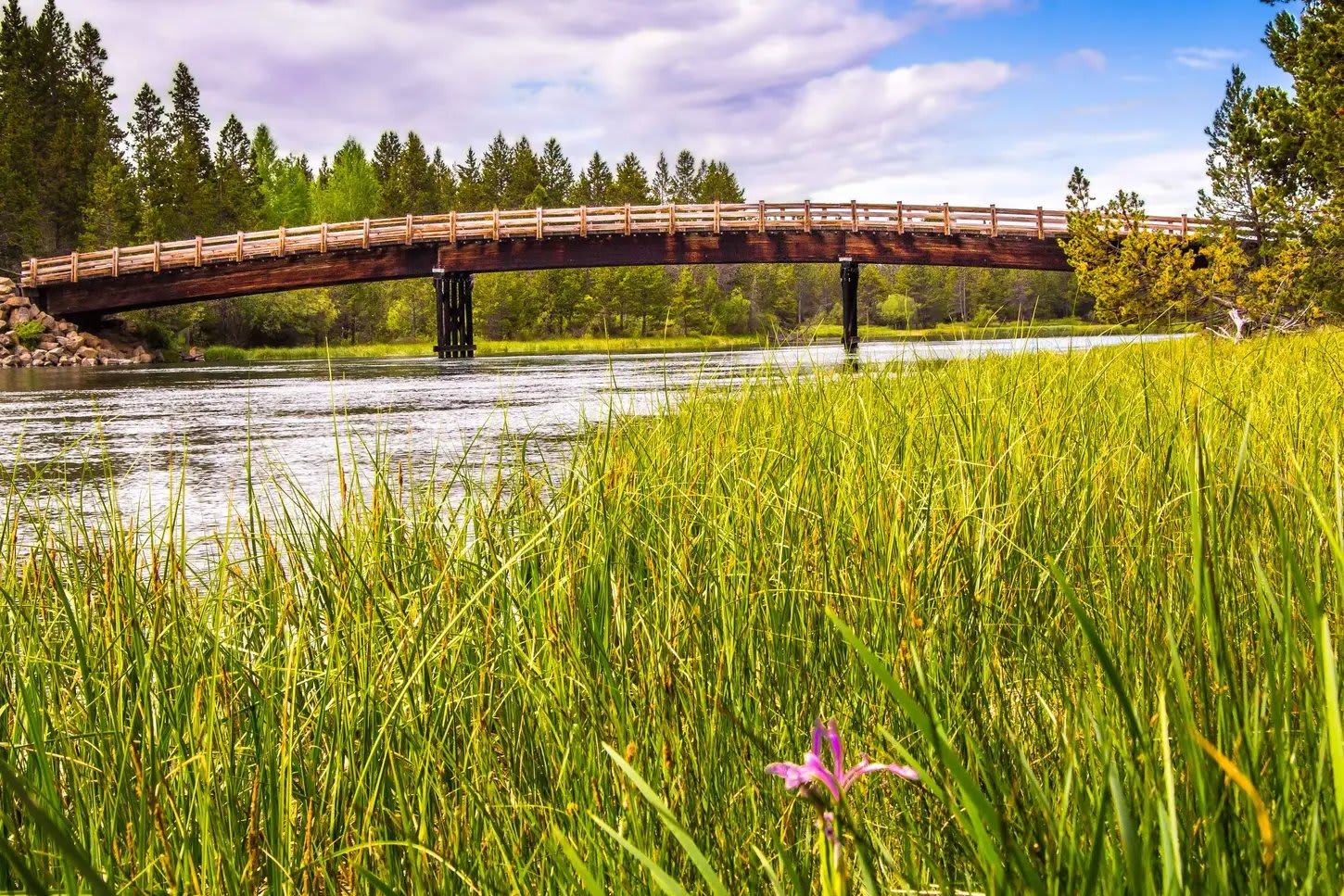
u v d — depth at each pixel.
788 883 1.42
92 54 83.56
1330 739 0.80
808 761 0.88
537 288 73.81
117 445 11.40
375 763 1.94
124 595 2.64
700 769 1.73
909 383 4.53
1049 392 3.80
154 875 1.64
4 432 12.88
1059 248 34.31
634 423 4.27
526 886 1.50
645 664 2.06
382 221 36.91
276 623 2.83
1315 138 16.38
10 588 2.91
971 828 0.91
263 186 102.69
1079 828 1.20
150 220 69.25
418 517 3.36
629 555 2.92
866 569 2.33
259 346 64.94
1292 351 6.01
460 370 29.91
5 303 39.88
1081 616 0.91
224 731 1.99
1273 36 18.27
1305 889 0.93
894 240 34.91
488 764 1.90
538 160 128.00
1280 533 1.28
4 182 64.75
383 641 2.32
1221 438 3.03
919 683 1.22
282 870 1.61
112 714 2.02
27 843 1.60
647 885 1.46
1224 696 1.26
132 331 46.41
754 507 2.87
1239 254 17.56
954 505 2.67
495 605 2.47
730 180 123.81
